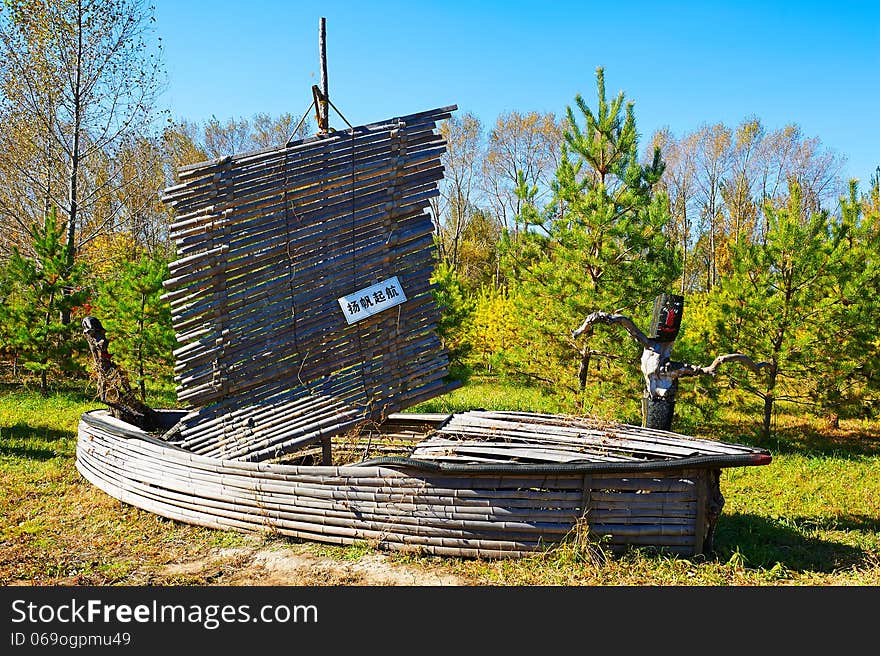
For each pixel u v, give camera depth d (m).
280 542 5.52
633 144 10.30
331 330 6.06
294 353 6.08
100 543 5.53
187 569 5.02
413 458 5.18
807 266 10.08
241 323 6.05
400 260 6.23
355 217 6.15
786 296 10.46
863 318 9.91
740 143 35.59
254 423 6.04
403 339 6.19
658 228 10.03
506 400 14.01
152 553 5.33
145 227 24.50
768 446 10.60
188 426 6.25
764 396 10.77
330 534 5.40
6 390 14.05
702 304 14.93
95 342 7.86
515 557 5.05
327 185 6.13
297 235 6.07
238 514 5.70
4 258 17.58
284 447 5.84
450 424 5.92
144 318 12.96
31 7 16.44
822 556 5.50
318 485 5.40
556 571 4.84
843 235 10.41
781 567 5.09
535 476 5.04
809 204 31.30
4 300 13.54
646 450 5.18
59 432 9.73
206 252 6.00
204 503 5.85
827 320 10.12
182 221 6.03
